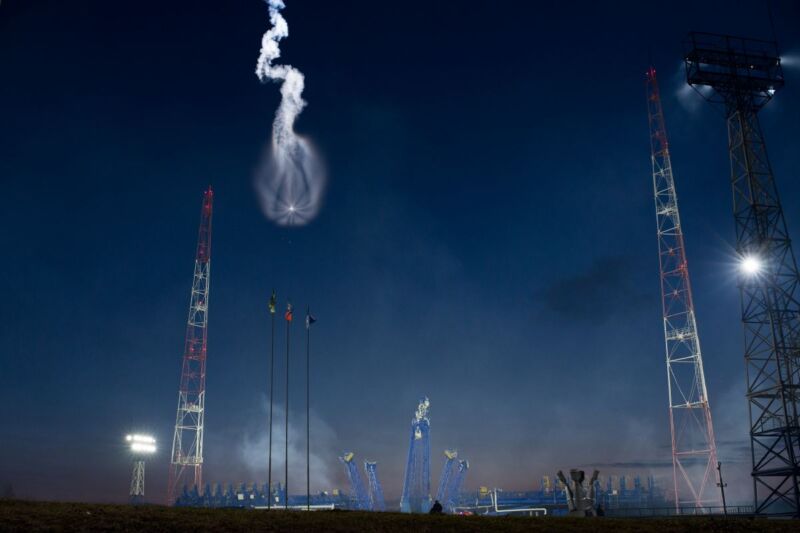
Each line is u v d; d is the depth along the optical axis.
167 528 35.69
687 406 118.00
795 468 83.31
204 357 151.50
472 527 40.12
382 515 44.28
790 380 88.94
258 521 38.69
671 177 125.31
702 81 101.62
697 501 112.94
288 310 81.81
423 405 131.25
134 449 131.62
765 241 95.25
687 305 120.62
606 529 40.84
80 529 34.31
